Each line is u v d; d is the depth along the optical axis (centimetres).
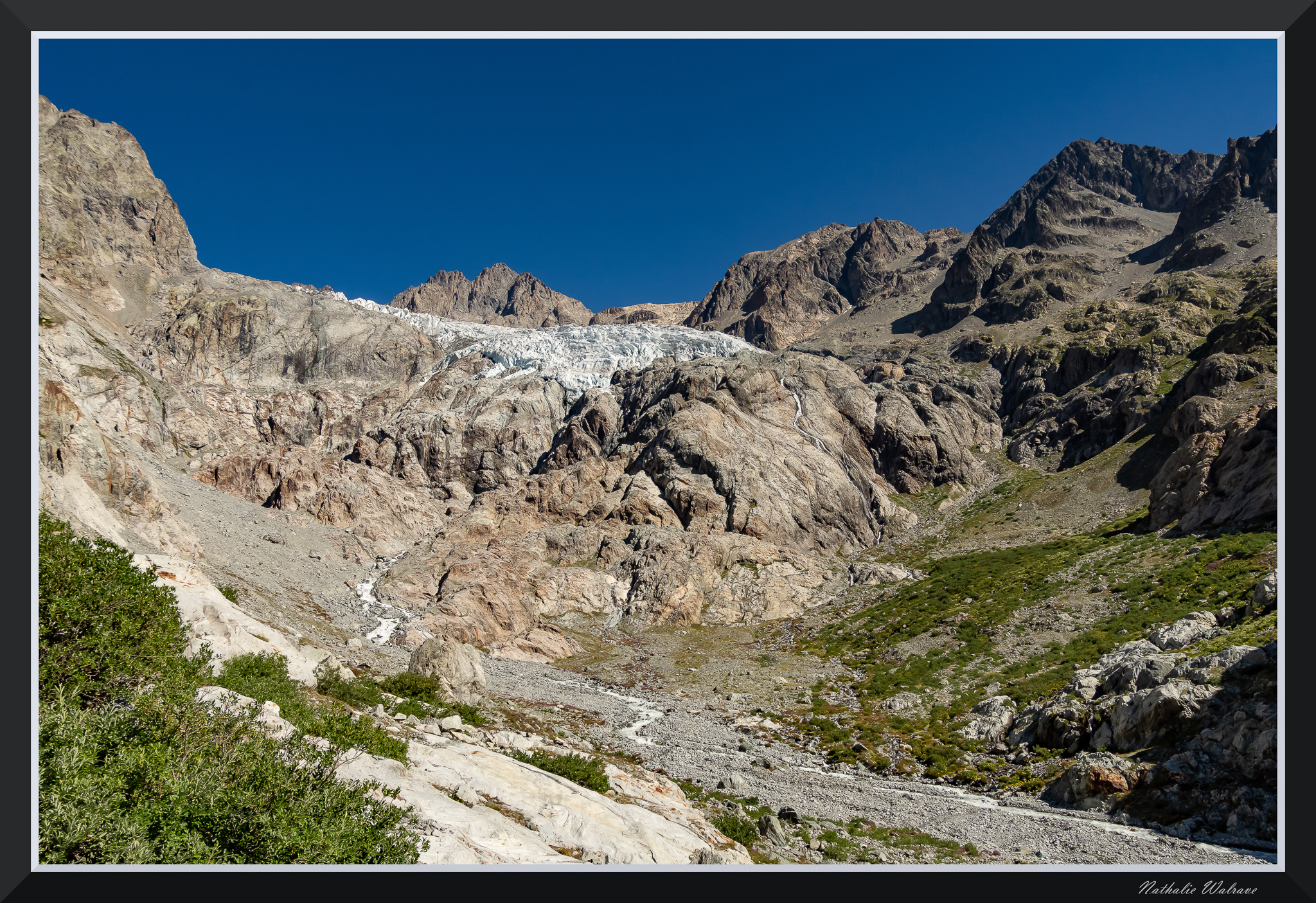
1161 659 4209
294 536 11125
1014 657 6381
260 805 1087
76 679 1365
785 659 8312
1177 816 3228
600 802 2180
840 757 4994
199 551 7725
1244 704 3453
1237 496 7888
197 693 1598
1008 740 4888
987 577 9238
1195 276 19450
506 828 1638
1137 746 3850
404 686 3678
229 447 16000
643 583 10956
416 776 1883
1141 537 8831
